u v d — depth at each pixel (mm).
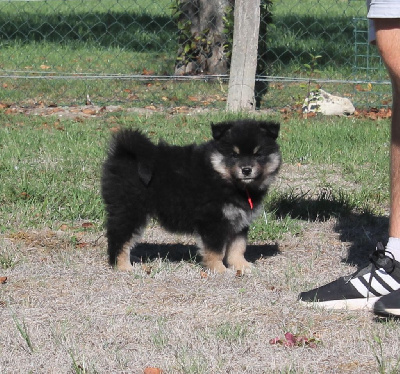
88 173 7832
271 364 3672
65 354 3818
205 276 5172
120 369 3643
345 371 3600
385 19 4184
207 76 11836
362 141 9484
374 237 6207
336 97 11383
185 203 5277
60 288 4895
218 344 3910
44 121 10312
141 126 9984
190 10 13062
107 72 13727
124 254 5363
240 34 10711
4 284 4953
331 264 5496
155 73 13672
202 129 9727
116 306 4539
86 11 19844
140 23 18844
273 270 5359
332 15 19078
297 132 9797
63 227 6332
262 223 6383
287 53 15484
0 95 11805
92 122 10281
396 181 4434
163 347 3895
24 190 7086
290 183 7789
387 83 11477
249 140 5219
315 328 4172
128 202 5277
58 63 14578
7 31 17828
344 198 7109
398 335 4031
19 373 3625
